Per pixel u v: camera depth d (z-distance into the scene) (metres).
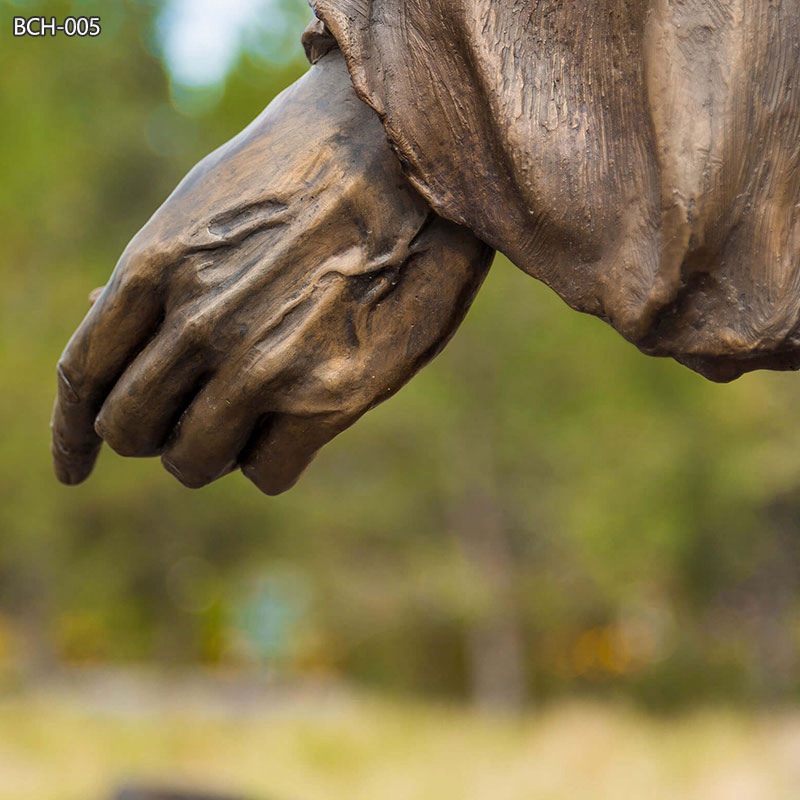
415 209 1.21
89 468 1.42
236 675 16.70
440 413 11.46
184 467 1.30
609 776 7.31
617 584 11.67
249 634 16.83
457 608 12.22
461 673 14.78
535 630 14.56
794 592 12.25
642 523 11.07
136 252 1.22
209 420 1.25
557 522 12.15
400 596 12.69
